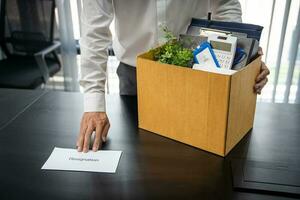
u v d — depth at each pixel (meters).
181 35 0.98
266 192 0.75
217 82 0.80
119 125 1.05
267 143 0.95
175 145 0.94
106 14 1.02
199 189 0.76
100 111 1.00
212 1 1.23
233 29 0.95
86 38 1.01
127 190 0.76
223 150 0.87
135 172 0.82
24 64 2.39
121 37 1.20
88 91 1.01
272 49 2.13
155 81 0.92
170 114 0.93
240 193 0.75
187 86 0.86
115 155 0.89
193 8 1.17
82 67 1.02
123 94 1.31
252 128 1.03
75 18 2.33
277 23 2.06
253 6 2.02
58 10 2.31
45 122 1.09
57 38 2.41
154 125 0.99
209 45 0.89
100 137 0.95
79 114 1.14
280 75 2.22
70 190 0.77
